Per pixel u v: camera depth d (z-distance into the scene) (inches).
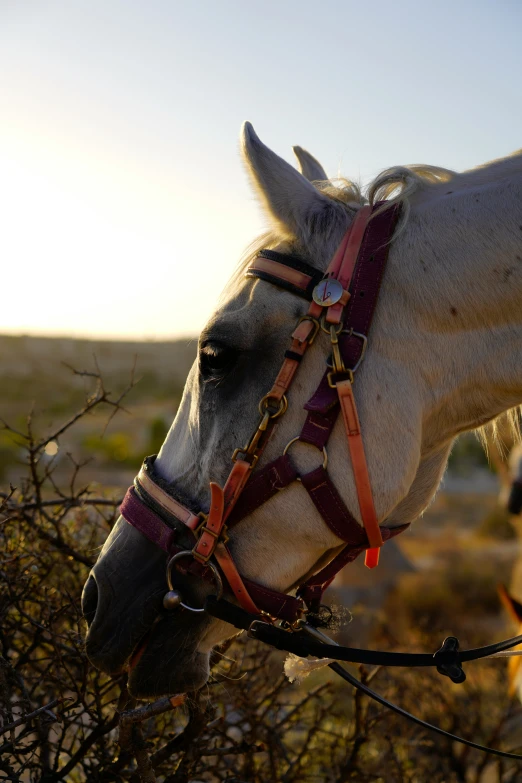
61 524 112.1
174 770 94.0
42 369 1584.6
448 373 71.5
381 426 68.5
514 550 545.3
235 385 69.6
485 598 348.8
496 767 154.4
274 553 70.0
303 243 71.3
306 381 68.2
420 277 70.7
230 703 104.9
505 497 132.6
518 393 72.5
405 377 69.9
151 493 72.8
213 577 70.0
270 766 110.4
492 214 71.9
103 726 87.4
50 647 105.7
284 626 75.3
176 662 71.2
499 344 71.1
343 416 66.7
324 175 93.7
